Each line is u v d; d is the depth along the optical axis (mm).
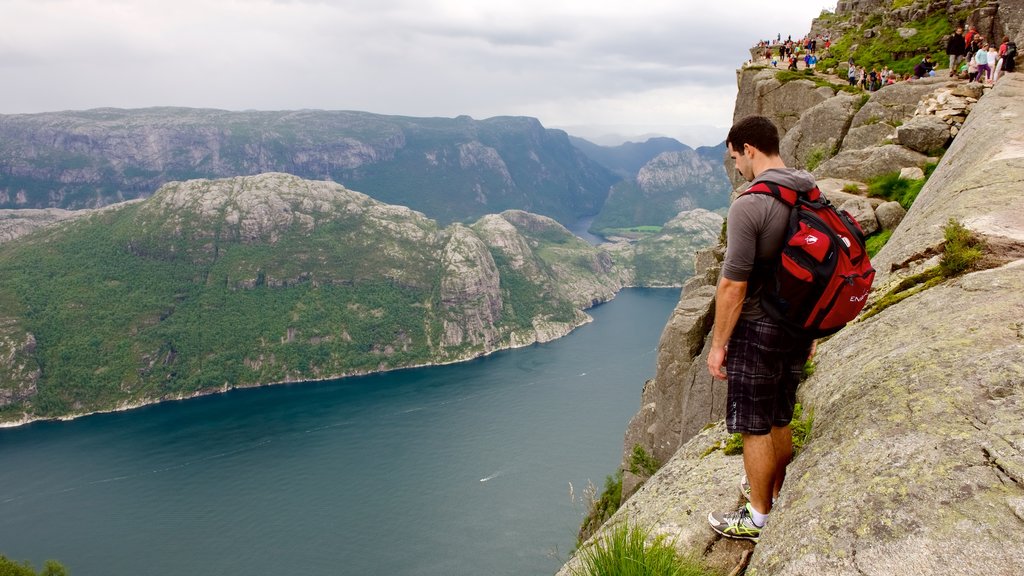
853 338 9430
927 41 52594
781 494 5906
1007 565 3471
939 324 7070
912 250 11633
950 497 4156
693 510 8164
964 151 17562
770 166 6148
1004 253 8609
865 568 4082
